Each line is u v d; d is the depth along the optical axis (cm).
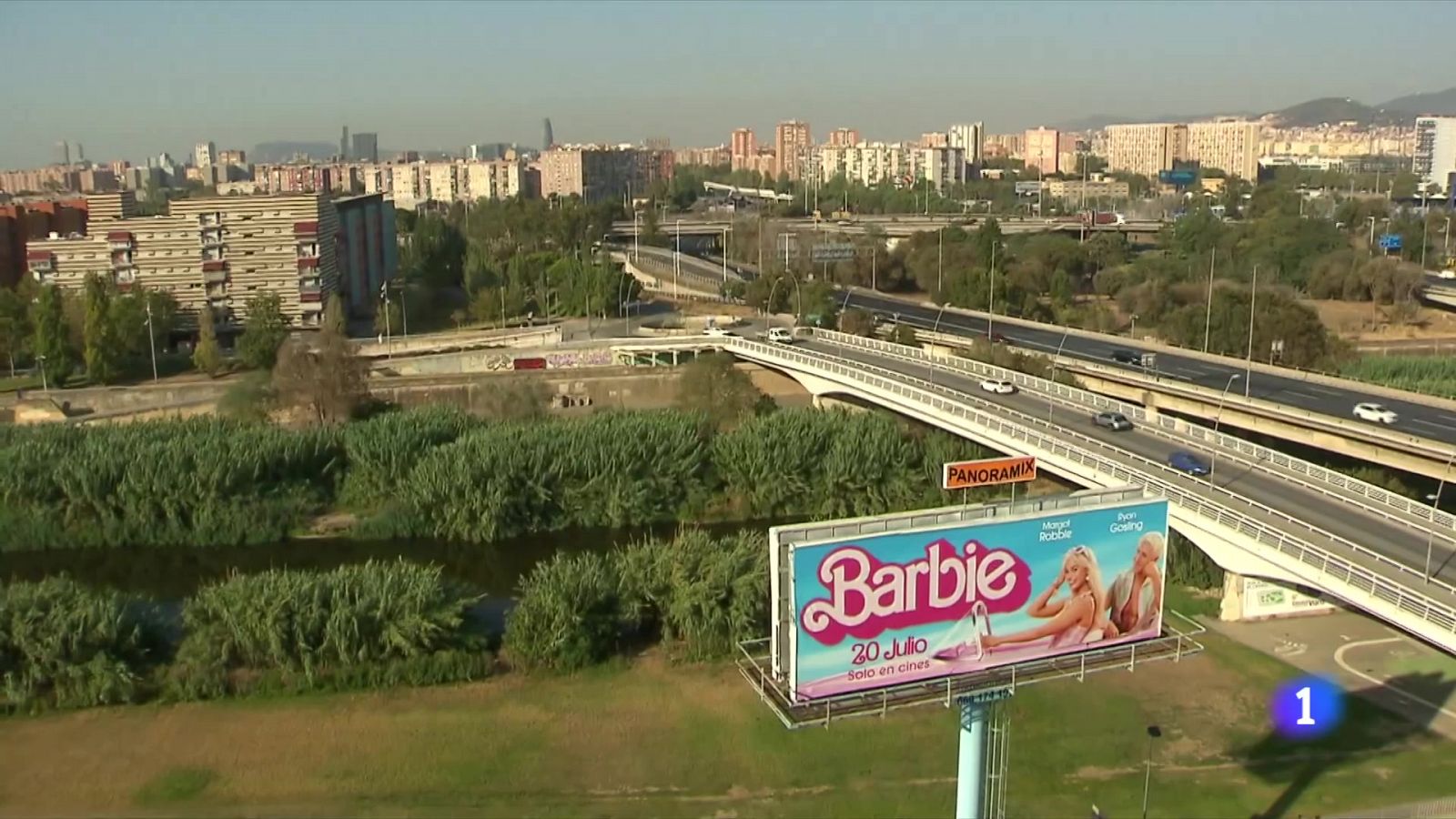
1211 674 6594
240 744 6041
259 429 11300
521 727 6172
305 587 6912
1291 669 6644
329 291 19062
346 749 5966
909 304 19988
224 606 6819
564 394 14288
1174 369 12800
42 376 15388
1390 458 9400
